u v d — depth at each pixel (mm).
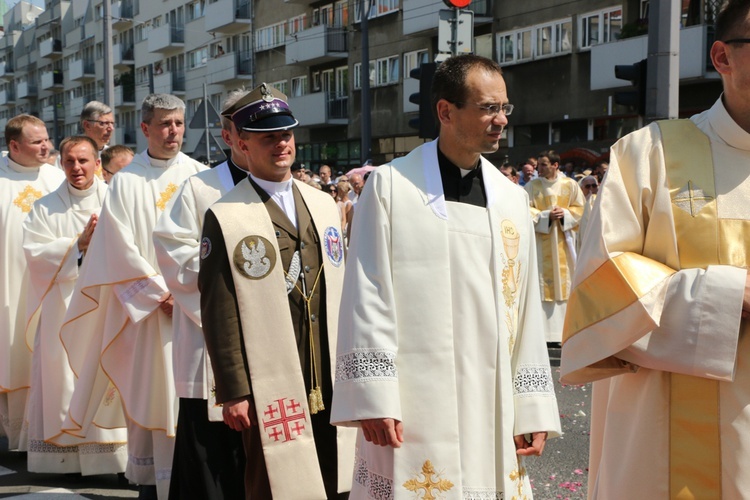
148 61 53906
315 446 4004
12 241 7090
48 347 6207
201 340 4352
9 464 6637
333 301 4129
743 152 2848
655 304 2701
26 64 79000
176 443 4305
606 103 23906
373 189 3121
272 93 4105
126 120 58188
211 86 46750
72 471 6078
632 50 22109
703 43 19953
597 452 3197
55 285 6262
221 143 20625
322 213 4219
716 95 20672
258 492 3963
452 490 2961
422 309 3025
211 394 4211
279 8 39344
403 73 31906
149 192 5570
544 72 25609
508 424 3074
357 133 34750
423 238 3064
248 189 4113
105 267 5461
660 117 9961
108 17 23922
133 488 5809
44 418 6086
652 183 2887
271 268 3982
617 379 2953
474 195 3188
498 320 3088
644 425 2832
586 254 2871
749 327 2725
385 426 2930
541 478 5676
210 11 43719
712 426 2742
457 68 3131
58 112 71875
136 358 5340
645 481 2818
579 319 2850
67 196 6539
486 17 27078
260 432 3877
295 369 3957
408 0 30141
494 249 3121
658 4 9898
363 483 3156
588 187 11859
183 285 4426
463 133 3125
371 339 2969
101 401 5820
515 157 26719
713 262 2789
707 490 2750
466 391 3021
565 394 8023
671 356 2703
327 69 36688
